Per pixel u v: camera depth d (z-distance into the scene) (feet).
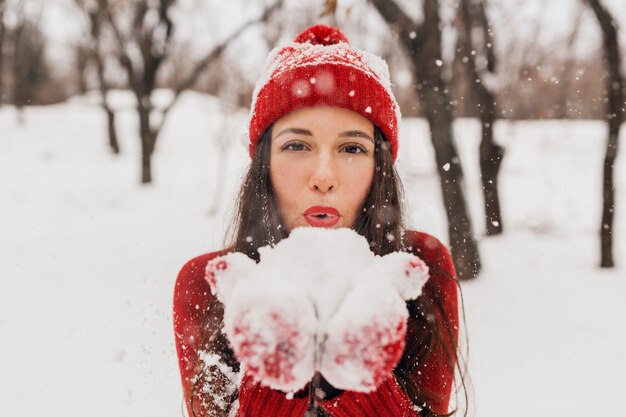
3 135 62.39
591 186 41.27
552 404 9.64
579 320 13.83
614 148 19.88
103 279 17.51
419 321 4.36
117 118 69.97
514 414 9.37
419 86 17.25
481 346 12.32
